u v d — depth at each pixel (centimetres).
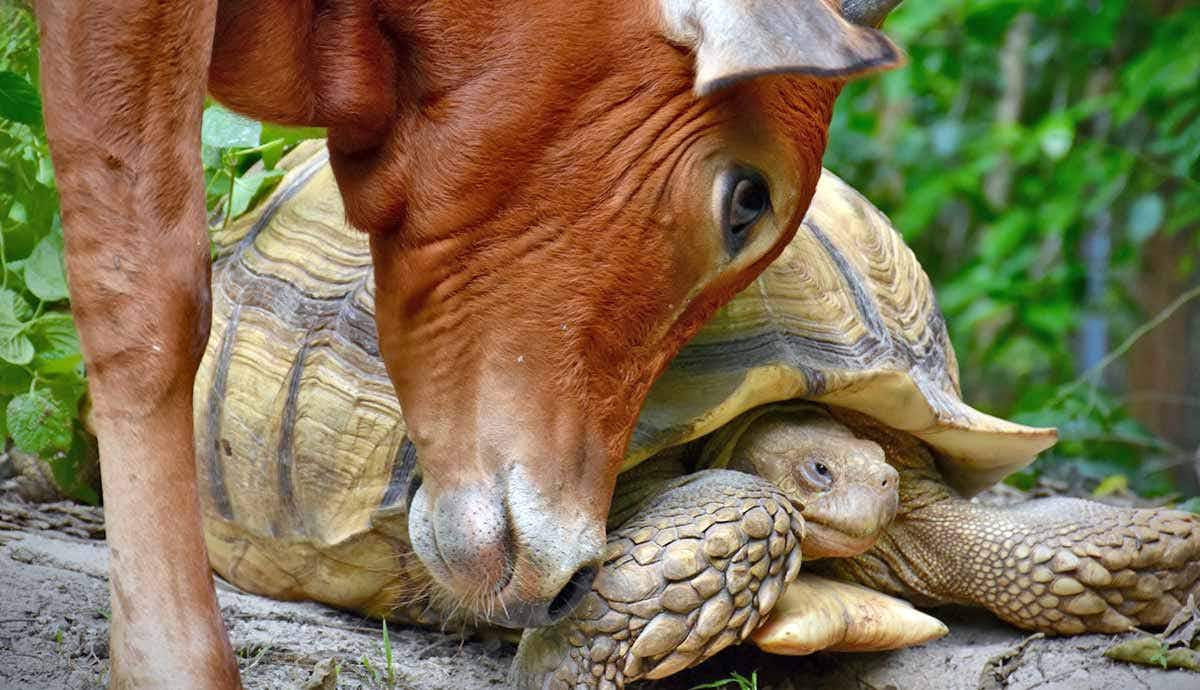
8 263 623
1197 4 1229
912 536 539
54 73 371
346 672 473
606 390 414
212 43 381
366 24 404
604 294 405
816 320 507
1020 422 971
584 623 431
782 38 355
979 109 1392
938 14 1227
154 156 375
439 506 416
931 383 543
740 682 460
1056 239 1305
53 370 595
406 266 416
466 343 412
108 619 492
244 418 529
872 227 587
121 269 374
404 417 432
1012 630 556
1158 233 1351
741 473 468
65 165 374
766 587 445
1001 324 1326
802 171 418
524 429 407
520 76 395
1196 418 1414
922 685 503
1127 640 519
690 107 399
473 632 518
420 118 407
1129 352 1428
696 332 440
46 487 659
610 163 399
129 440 373
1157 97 1155
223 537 542
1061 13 1248
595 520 414
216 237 590
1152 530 525
